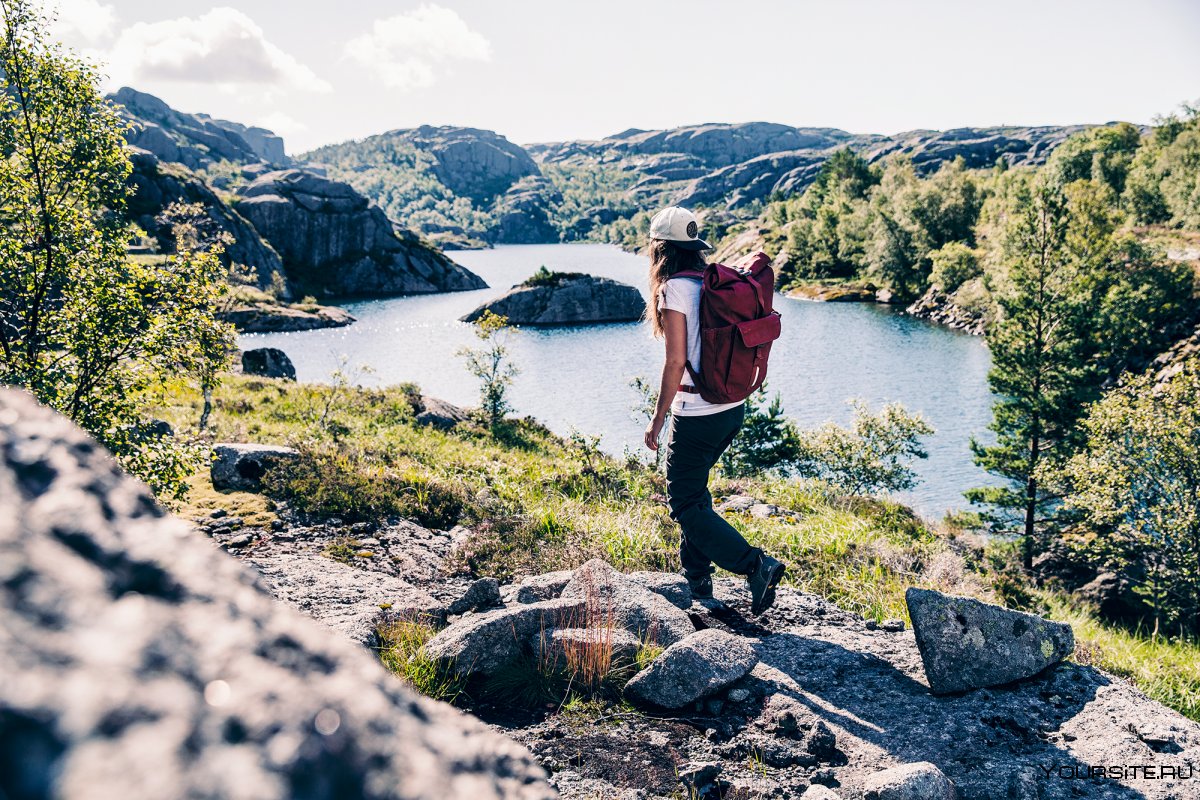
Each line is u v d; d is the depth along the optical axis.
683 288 3.74
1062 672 3.66
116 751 0.37
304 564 5.07
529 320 74.44
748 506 10.09
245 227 96.19
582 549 6.34
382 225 113.44
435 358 53.00
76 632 0.44
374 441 14.77
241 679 0.50
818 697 3.51
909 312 77.38
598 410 37.91
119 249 5.25
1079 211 53.66
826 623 4.56
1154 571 15.95
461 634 3.69
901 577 6.70
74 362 4.98
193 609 0.54
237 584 0.62
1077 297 22.98
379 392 21.53
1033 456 21.64
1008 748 3.09
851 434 19.72
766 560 4.03
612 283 76.44
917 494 27.25
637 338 63.84
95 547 0.54
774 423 18.70
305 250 108.00
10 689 0.37
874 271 89.88
